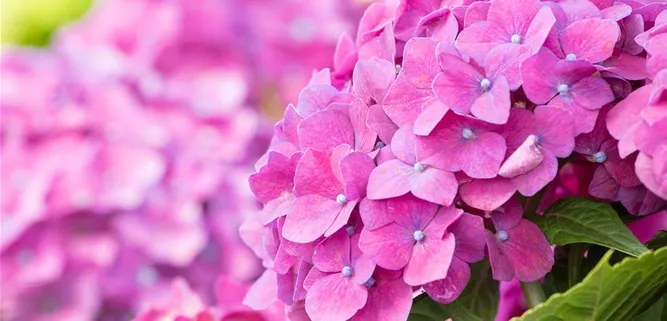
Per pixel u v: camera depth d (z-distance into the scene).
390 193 0.60
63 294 0.99
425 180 0.60
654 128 0.57
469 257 0.61
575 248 0.67
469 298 0.67
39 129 1.00
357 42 0.69
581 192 0.68
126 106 1.03
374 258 0.60
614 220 0.61
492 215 0.62
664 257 0.59
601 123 0.60
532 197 0.64
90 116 1.01
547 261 0.62
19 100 1.01
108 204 0.98
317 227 0.62
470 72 0.61
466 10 0.63
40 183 0.96
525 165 0.59
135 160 1.01
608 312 0.61
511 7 0.62
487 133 0.60
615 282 0.59
